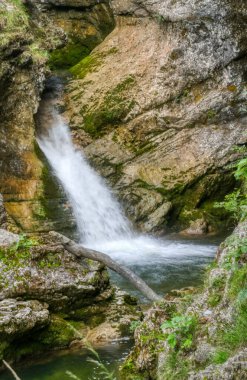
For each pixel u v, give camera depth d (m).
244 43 12.86
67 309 6.20
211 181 12.54
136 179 12.43
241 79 12.96
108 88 13.48
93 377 5.20
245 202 5.73
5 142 11.15
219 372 3.74
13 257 6.11
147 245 11.23
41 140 12.59
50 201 11.05
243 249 4.42
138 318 6.39
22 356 5.67
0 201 8.49
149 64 13.39
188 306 5.03
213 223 12.32
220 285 4.83
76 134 13.22
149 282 8.41
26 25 12.39
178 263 9.62
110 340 6.00
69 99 13.60
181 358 4.38
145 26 13.79
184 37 13.09
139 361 4.98
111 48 14.11
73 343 5.95
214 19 12.81
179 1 13.06
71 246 6.55
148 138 13.00
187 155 12.68
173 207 12.25
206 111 12.89
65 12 15.98
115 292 6.89
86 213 11.59
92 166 12.72
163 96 13.09
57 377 5.27
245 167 4.64
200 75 13.03
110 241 11.55
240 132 12.80
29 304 5.82
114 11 14.31
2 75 11.38
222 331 4.25
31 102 12.06
